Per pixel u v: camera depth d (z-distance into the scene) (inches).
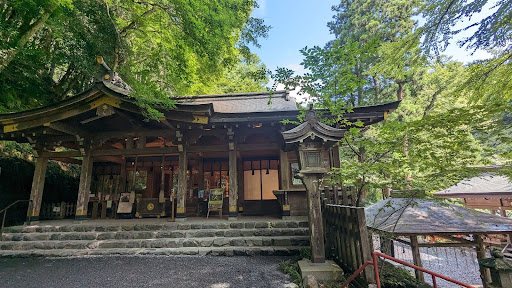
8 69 338.0
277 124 295.4
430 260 320.5
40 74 416.5
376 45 161.3
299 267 162.4
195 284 152.4
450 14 149.3
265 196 370.6
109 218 352.5
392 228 139.6
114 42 380.5
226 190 390.9
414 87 606.5
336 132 164.7
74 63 365.1
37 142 317.7
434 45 166.7
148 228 261.6
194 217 341.4
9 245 238.1
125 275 170.4
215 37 309.9
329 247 189.9
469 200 422.0
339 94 178.5
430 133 154.6
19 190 355.3
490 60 160.2
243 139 315.9
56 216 351.6
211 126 300.2
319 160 171.2
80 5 324.8
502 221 144.2
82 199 304.3
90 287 151.4
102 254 223.9
